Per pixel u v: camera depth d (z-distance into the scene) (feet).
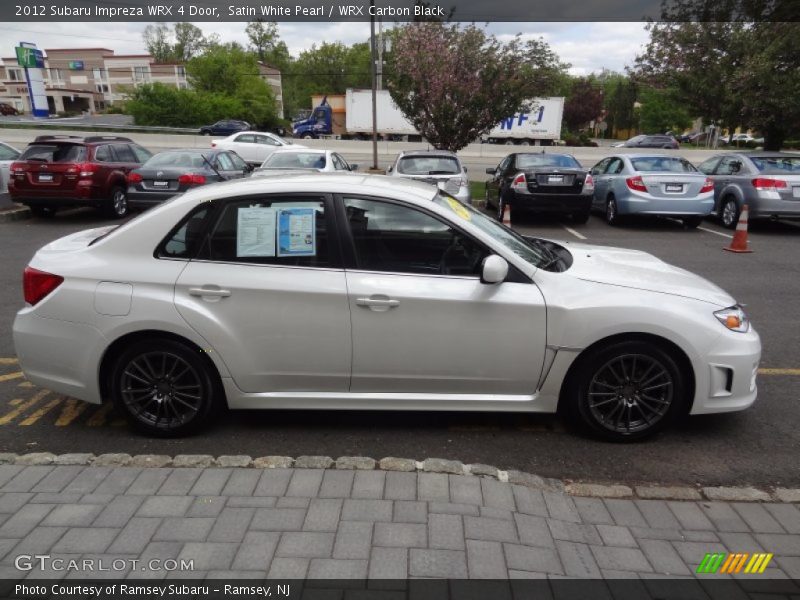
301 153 44.83
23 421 13.41
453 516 9.48
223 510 9.52
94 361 12.17
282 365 12.21
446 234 12.21
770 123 48.26
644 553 8.95
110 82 298.97
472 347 12.09
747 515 10.00
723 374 12.30
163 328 11.92
